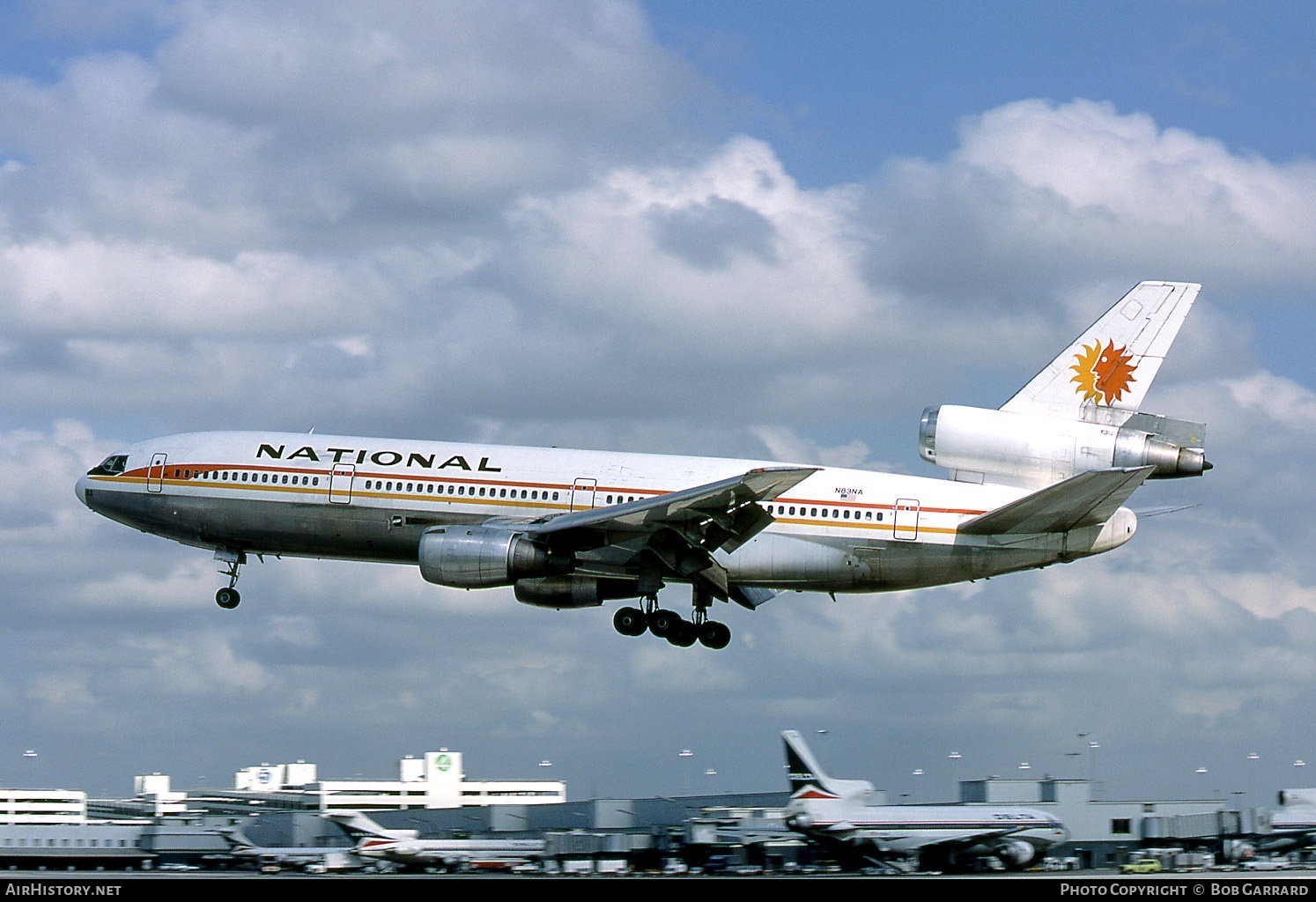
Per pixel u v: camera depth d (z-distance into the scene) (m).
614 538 109.81
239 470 115.56
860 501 110.81
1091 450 112.06
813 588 113.56
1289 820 112.44
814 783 104.81
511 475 112.56
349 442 116.38
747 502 106.25
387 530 113.38
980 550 109.31
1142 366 114.31
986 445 113.06
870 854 104.56
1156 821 114.88
